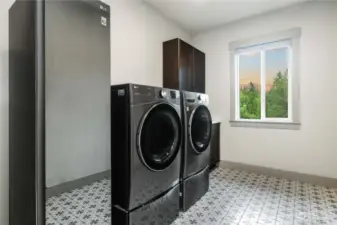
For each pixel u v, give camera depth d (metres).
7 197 1.48
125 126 1.50
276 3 2.86
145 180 1.59
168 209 1.81
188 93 2.12
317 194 2.39
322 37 2.75
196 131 2.26
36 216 1.02
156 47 3.05
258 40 3.24
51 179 1.04
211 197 2.32
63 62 1.08
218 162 3.61
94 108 1.25
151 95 1.65
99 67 1.27
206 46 3.79
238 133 3.46
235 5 2.90
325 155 2.74
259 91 3.38
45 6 1.01
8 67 1.49
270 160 3.16
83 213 1.19
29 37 1.05
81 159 1.18
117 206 1.54
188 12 3.11
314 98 2.81
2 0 1.48
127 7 2.57
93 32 1.24
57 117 1.06
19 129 1.21
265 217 1.88
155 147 1.70
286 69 3.14
